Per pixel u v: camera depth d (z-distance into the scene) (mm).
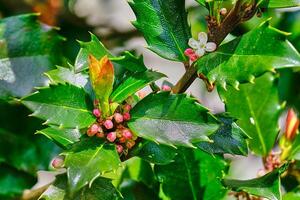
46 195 341
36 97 336
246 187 355
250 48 334
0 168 514
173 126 335
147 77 344
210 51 345
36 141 522
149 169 429
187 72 354
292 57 325
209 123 333
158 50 360
